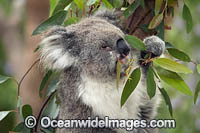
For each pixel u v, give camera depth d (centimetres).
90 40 803
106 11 867
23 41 1469
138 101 848
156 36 793
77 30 819
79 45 809
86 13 871
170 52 781
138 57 806
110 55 786
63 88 829
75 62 812
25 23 1458
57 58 804
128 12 791
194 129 1266
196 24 1323
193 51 1324
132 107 840
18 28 1566
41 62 821
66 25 849
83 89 808
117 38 787
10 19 1662
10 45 1677
